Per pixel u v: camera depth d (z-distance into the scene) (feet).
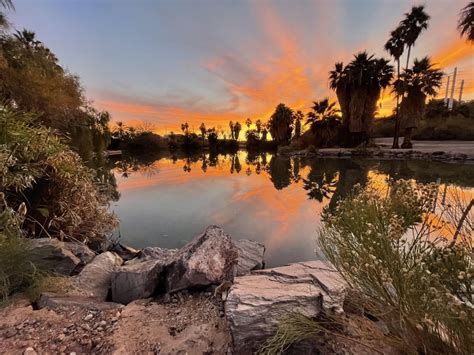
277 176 33.24
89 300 5.39
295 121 105.50
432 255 3.12
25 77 20.25
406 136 54.60
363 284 3.10
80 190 10.46
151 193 21.95
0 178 7.27
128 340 4.00
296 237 11.32
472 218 3.38
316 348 3.55
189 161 67.97
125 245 11.01
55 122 24.25
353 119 60.44
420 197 4.43
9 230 5.81
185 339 3.93
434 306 2.46
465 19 24.11
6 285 5.06
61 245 7.50
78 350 3.78
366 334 3.41
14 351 3.70
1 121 7.46
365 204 4.35
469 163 35.96
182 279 5.69
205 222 13.73
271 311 3.89
